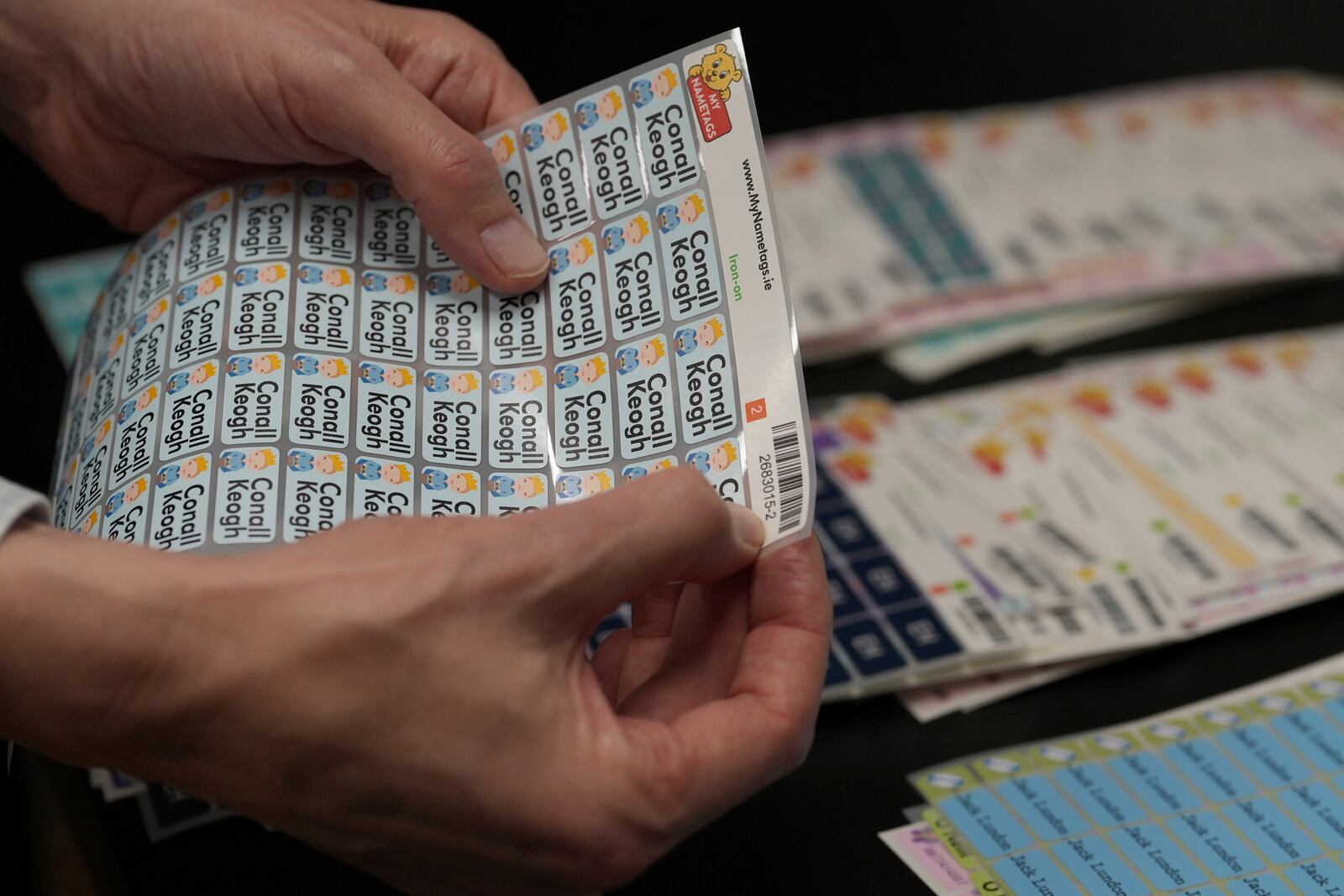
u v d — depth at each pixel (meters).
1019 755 0.54
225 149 0.62
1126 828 0.49
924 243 0.90
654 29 1.13
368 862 0.43
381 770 0.38
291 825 0.41
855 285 0.86
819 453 0.73
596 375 0.49
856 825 0.51
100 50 0.61
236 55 0.55
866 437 0.75
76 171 0.70
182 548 0.43
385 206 0.54
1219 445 0.72
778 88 1.12
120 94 0.62
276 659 0.37
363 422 0.48
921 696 0.57
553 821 0.39
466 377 0.50
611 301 0.50
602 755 0.39
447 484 0.47
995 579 0.62
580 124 0.52
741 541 0.43
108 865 0.49
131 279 0.55
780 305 0.46
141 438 0.47
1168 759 0.53
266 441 0.46
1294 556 0.63
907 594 0.61
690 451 0.46
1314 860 0.47
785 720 0.43
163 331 0.50
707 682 0.46
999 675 0.58
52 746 0.40
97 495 0.47
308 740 0.38
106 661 0.36
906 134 1.04
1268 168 0.96
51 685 0.37
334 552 0.38
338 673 0.37
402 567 0.37
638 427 0.47
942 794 0.52
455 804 0.39
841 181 0.98
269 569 0.37
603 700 0.41
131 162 0.68
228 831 0.51
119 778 0.53
